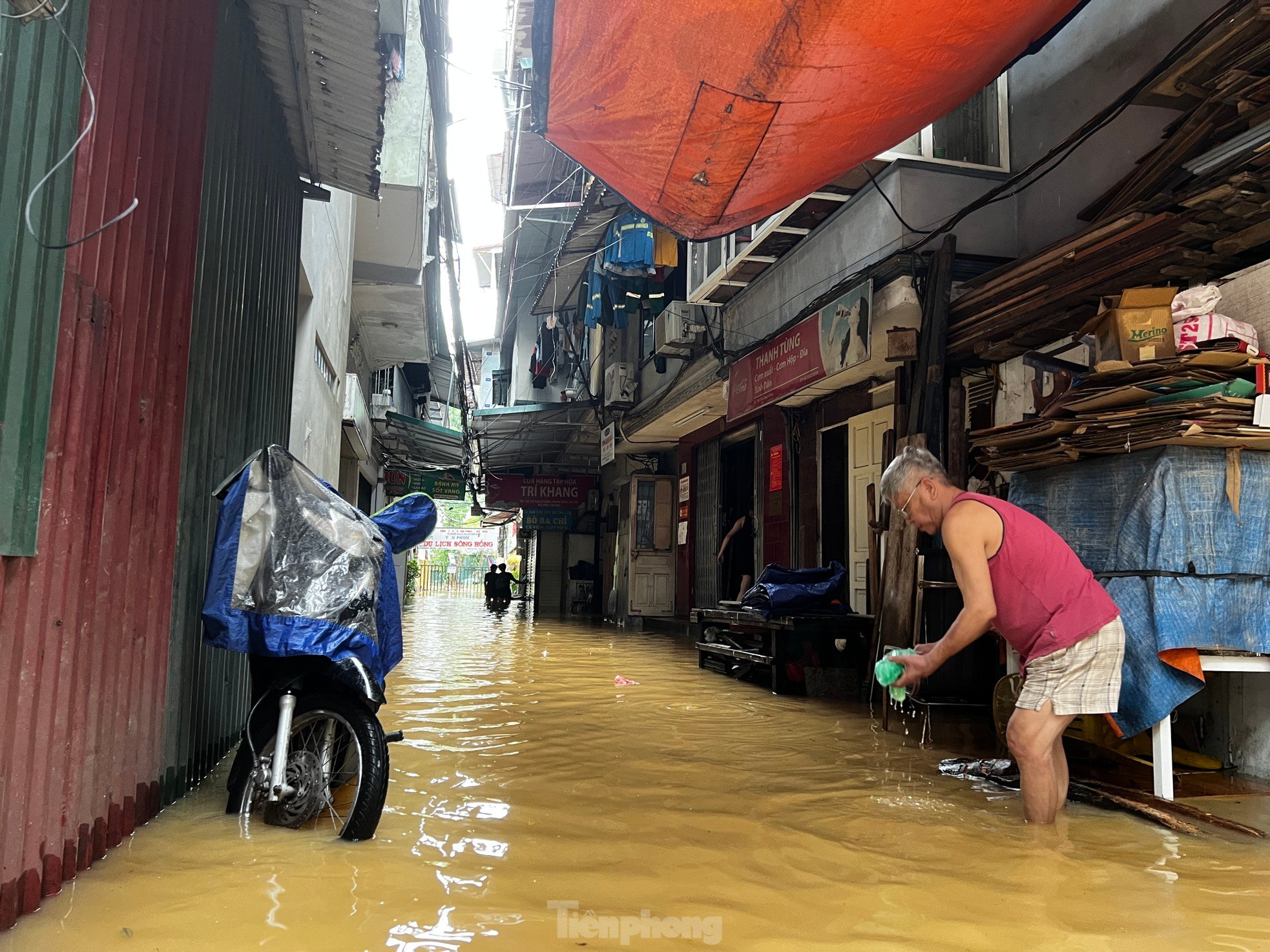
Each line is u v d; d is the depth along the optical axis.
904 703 6.32
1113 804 3.81
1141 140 5.95
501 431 19.50
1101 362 4.22
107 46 2.56
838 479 10.44
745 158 5.16
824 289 8.63
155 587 3.20
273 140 5.19
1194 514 3.89
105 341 2.61
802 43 4.11
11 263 2.05
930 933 2.37
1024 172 6.07
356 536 3.38
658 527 17.30
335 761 3.45
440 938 2.24
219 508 4.01
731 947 2.25
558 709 6.54
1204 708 4.80
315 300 8.23
